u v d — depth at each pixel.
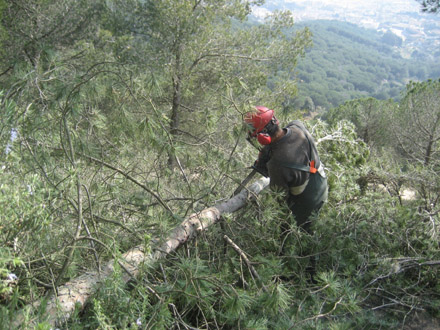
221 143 3.26
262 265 2.46
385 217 3.18
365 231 3.06
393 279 2.91
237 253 2.66
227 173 3.02
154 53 7.49
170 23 7.62
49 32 8.70
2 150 1.96
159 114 2.61
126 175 2.58
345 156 4.30
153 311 1.81
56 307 1.58
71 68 2.57
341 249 2.79
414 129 10.91
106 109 3.07
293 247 2.72
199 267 2.03
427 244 3.08
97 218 2.42
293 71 9.02
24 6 8.40
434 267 2.92
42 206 1.74
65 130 2.33
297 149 2.82
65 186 2.13
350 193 3.79
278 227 2.77
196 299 1.96
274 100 8.31
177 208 3.06
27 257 1.76
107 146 2.88
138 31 7.97
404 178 3.98
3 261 1.41
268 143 2.75
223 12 8.73
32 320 1.38
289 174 2.81
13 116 2.07
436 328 2.60
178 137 3.00
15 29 8.13
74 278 1.97
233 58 8.55
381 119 13.31
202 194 3.02
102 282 1.78
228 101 2.96
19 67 2.32
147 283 2.00
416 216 3.28
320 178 2.97
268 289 2.15
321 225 2.85
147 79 2.55
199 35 8.08
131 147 2.95
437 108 11.19
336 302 2.04
